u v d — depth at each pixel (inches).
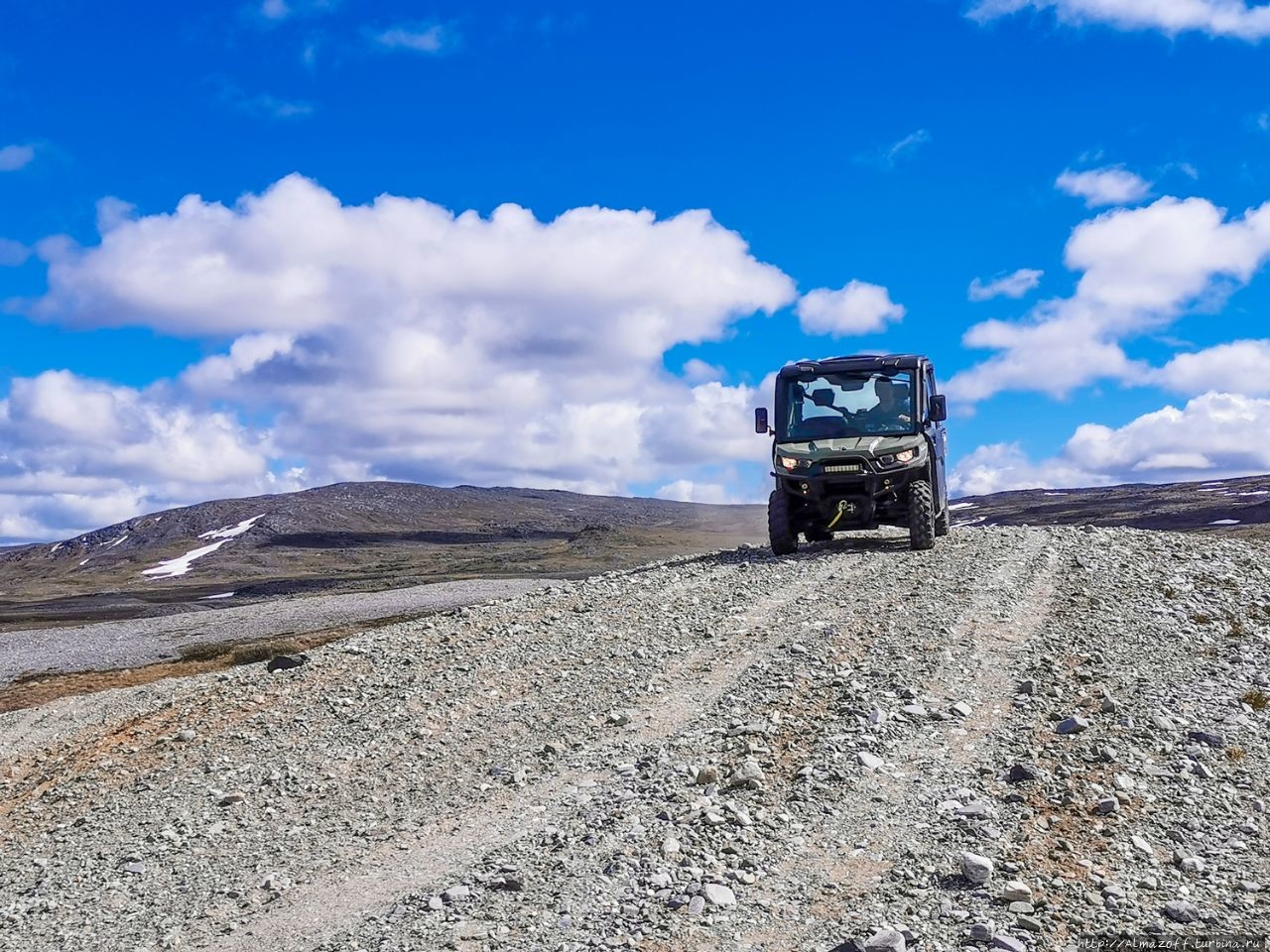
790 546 843.4
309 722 514.3
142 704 669.9
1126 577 639.8
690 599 682.2
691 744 418.9
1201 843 315.9
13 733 719.1
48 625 3380.9
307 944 287.4
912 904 281.1
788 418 861.8
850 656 514.0
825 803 351.9
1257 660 479.2
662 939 271.1
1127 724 405.4
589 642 596.1
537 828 354.9
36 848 404.2
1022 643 514.3
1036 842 316.2
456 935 281.3
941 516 887.1
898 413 837.8
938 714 426.3
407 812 387.2
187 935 303.3
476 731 470.0
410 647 629.3
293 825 388.5
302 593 5022.1
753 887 298.8
